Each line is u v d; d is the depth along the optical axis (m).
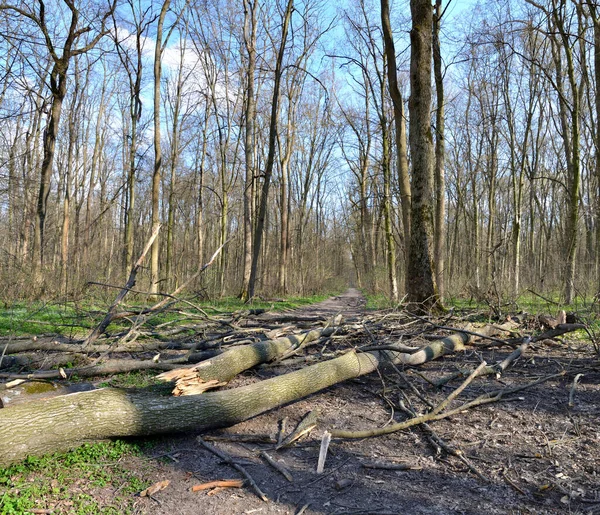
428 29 10.49
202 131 25.28
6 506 2.85
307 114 33.09
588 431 4.23
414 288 10.45
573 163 15.48
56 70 15.48
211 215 35.12
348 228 42.12
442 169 15.79
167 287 19.52
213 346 7.22
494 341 7.49
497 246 12.45
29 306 11.18
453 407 5.04
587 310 8.97
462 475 3.54
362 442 4.19
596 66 13.99
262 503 3.15
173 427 4.05
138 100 18.53
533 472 3.54
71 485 3.28
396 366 6.34
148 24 17.80
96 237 27.38
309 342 7.31
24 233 20.31
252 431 4.47
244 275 20.31
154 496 3.22
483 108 25.33
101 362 6.02
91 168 27.17
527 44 20.77
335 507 3.10
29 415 3.50
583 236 29.42
